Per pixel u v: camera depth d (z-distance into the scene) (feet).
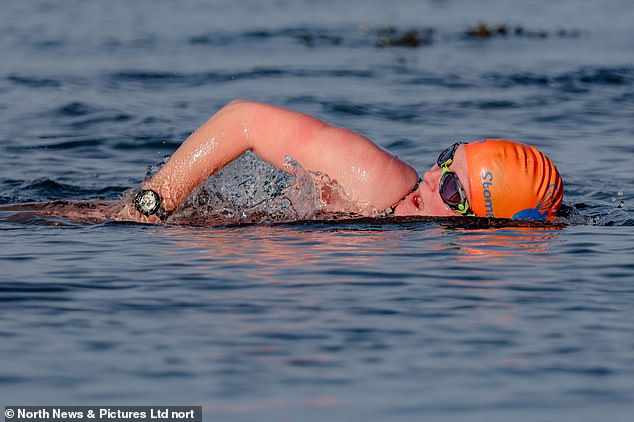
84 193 85.51
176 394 38.73
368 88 144.46
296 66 165.78
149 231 66.49
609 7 282.77
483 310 49.16
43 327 46.14
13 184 88.22
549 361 42.37
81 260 58.18
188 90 141.49
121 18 239.71
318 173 68.90
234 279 54.08
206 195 70.79
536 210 68.59
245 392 38.91
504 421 36.45
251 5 276.00
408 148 105.50
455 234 65.67
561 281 54.54
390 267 56.95
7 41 193.06
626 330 46.34
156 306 49.26
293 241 63.36
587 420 36.52
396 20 249.96
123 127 114.32
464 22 248.11
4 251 60.44
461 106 130.72
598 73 157.69
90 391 39.06
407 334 45.50
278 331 45.68
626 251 61.62
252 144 68.59
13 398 38.45
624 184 88.48
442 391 39.09
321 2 290.15
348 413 37.04
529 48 197.06
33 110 123.34
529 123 119.85
